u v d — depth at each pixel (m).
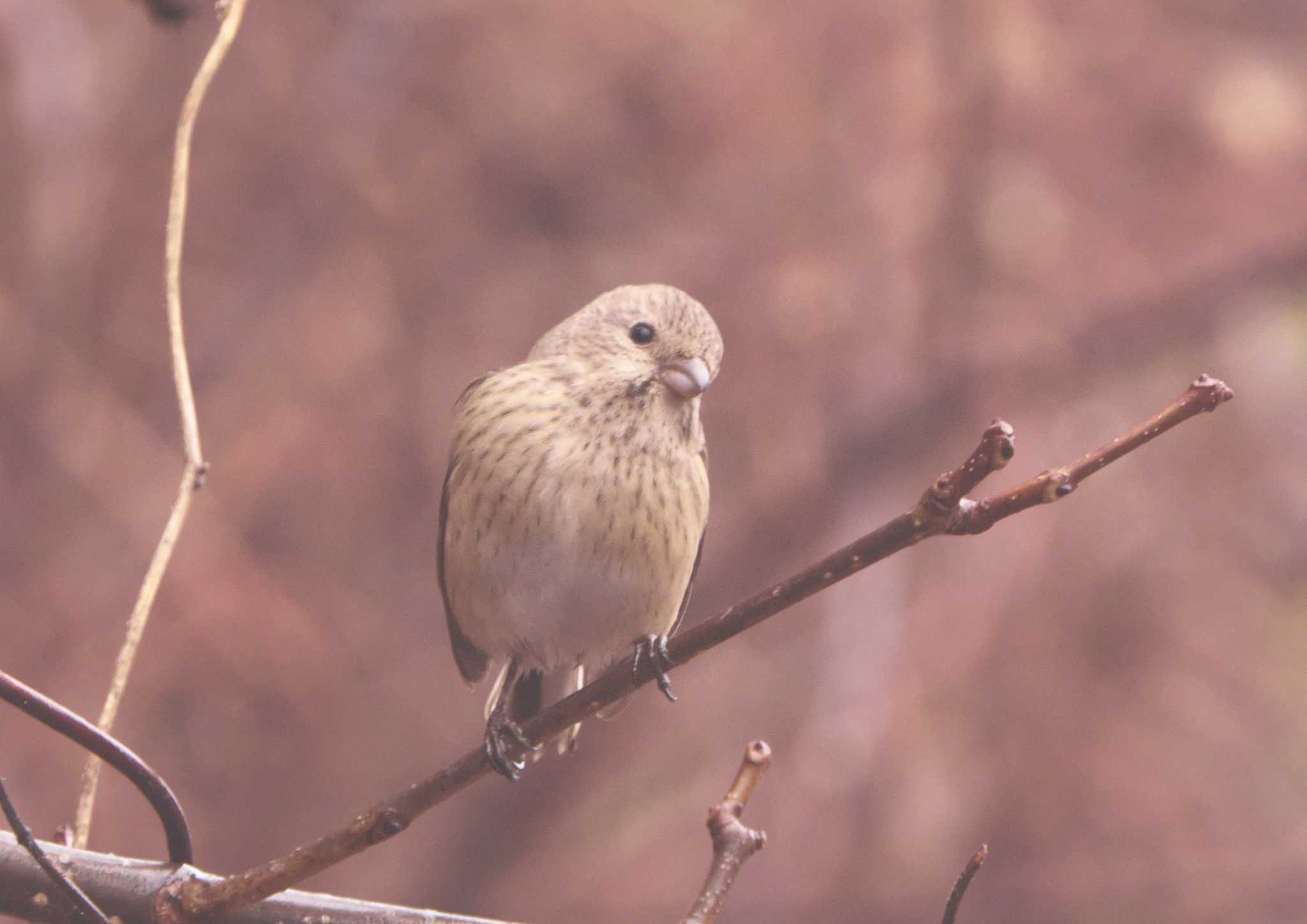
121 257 12.70
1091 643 12.69
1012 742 12.55
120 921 3.95
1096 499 13.01
